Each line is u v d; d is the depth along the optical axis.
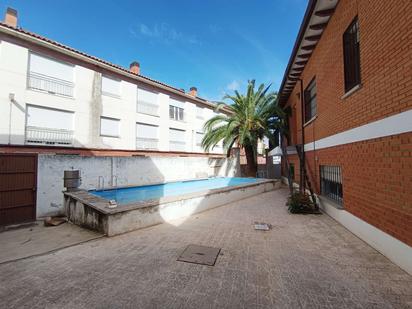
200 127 24.89
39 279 3.45
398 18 3.48
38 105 13.14
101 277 3.46
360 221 4.85
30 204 7.58
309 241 4.84
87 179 9.66
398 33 3.49
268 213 7.54
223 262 3.91
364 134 4.61
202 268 3.69
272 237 5.16
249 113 15.80
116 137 16.92
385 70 3.84
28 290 3.14
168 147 20.81
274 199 10.25
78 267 3.83
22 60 12.54
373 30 4.19
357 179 4.96
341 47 5.70
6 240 5.57
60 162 8.48
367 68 4.43
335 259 3.92
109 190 9.86
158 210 6.40
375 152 4.21
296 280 3.27
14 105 12.26
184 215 7.19
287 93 13.27
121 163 11.45
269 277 3.37
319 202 7.91
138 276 3.46
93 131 15.50
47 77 13.58
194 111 24.02
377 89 4.09
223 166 20.19
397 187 3.58
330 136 6.67
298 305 2.71
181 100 22.70
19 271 3.74
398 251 3.58
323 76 7.17
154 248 4.59
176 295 2.95
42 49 13.28
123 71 16.98
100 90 15.93
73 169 9.00
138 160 12.50
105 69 16.27
